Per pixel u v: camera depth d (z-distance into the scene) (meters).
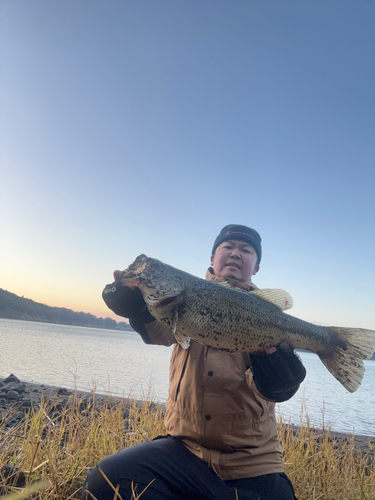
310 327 1.10
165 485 0.78
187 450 0.85
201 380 0.88
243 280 1.19
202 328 0.94
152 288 0.91
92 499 0.76
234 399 0.85
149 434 1.30
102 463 0.80
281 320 1.04
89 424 1.31
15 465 0.98
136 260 0.95
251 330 0.98
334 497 1.08
